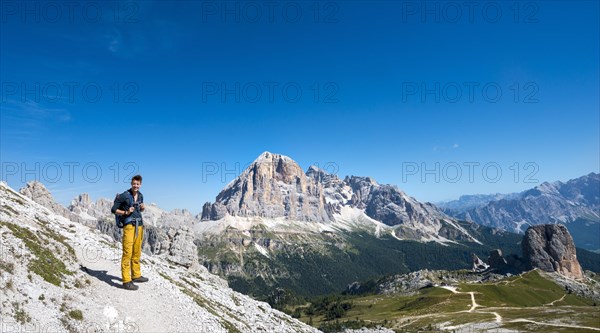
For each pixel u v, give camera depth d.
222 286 74.75
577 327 148.75
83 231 41.31
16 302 19.78
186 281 55.38
